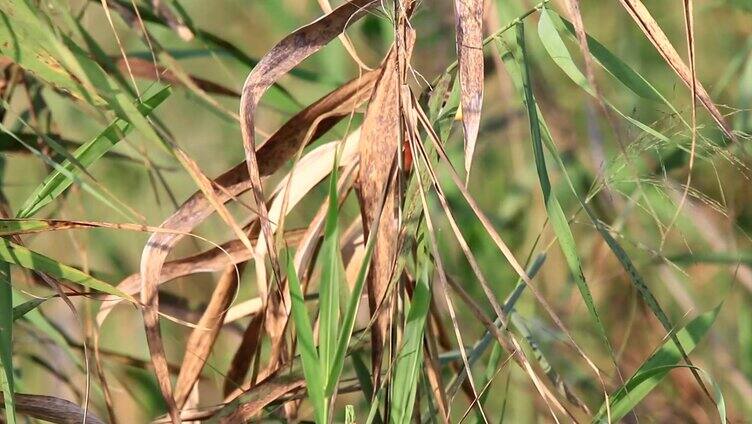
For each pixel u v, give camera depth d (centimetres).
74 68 125
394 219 139
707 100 136
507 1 159
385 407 140
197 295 182
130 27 153
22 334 160
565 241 136
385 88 140
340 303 140
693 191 148
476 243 186
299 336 134
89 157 137
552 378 146
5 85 153
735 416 179
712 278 187
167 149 128
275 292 144
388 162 140
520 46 139
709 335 183
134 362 159
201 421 150
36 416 139
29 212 137
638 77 141
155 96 136
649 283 186
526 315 178
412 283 144
